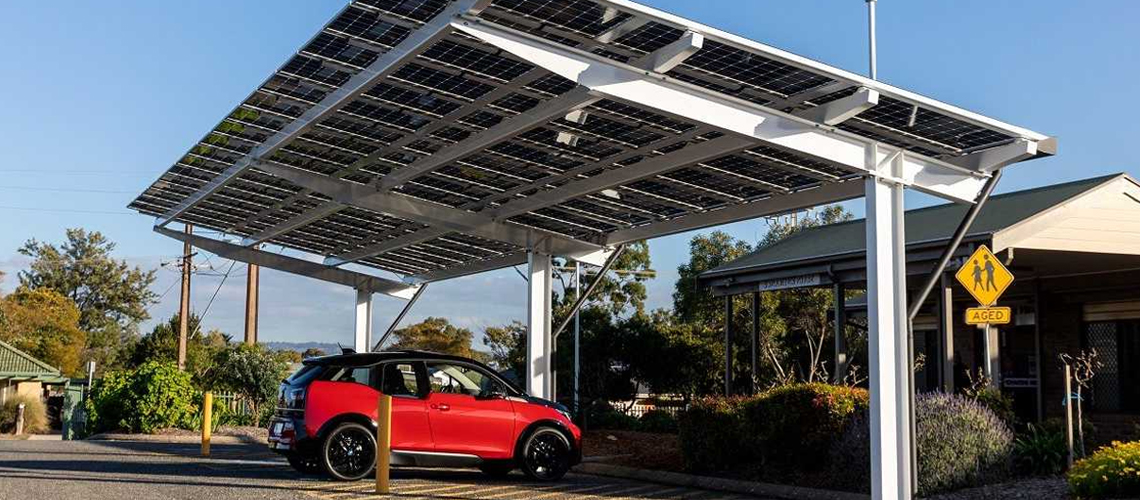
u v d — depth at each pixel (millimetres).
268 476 13539
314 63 11703
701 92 10172
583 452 17312
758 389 19391
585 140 12805
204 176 17328
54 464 15086
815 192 13352
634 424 22484
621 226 17094
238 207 19359
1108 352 18750
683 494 12203
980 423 11867
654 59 9859
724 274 20219
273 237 21125
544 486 12922
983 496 10977
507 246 19922
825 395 12500
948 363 15492
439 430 13289
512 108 12062
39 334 57938
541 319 17438
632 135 12234
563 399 27578
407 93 12031
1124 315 18391
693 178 13820
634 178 13570
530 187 15117
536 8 9508
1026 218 15055
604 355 29484
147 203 20266
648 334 29609
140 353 48906
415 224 19094
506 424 13586
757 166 12906
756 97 10891
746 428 13180
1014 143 11117
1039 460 12023
